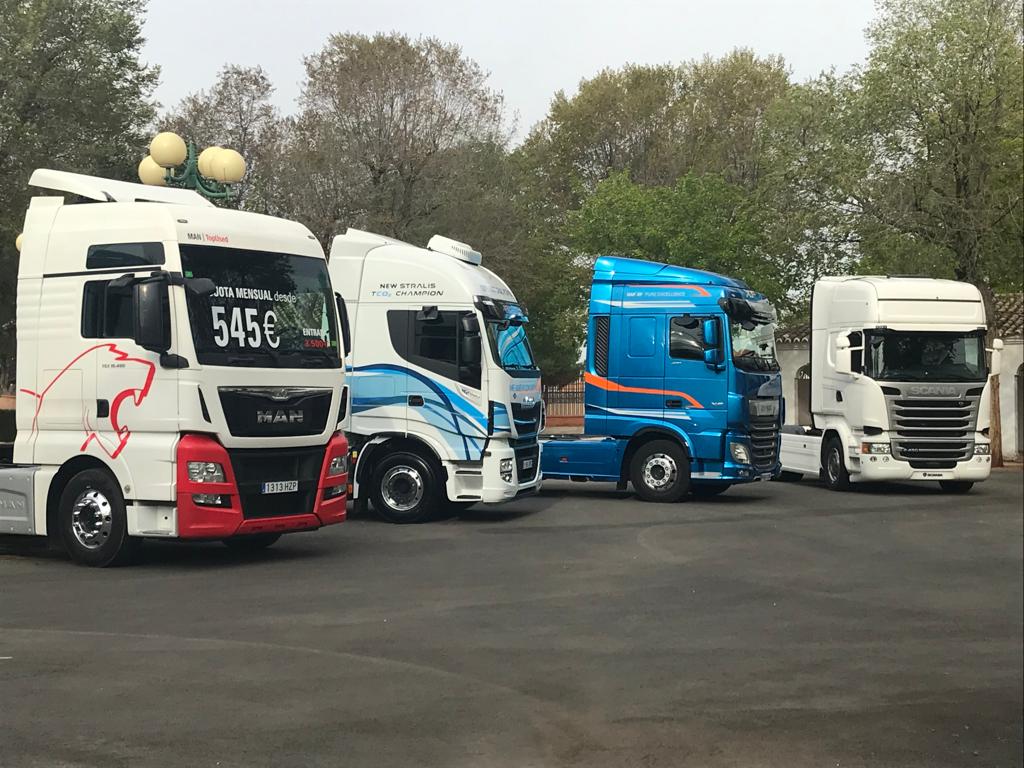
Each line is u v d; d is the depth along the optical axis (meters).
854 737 6.50
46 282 12.47
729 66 58.53
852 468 22.98
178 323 11.75
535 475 17.86
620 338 20.39
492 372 16.42
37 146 28.88
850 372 22.78
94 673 7.57
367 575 11.89
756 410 20.16
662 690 7.41
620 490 23.14
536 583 11.52
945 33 31.94
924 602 10.85
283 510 12.62
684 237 42.31
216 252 12.13
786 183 33.97
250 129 44.47
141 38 32.47
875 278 23.78
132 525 11.96
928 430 22.55
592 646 8.67
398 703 6.97
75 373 12.24
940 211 32.28
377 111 41.12
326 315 13.10
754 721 6.76
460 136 42.62
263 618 9.50
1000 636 9.29
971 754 6.21
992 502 21.12
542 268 51.50
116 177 33.22
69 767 5.68
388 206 41.03
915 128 32.62
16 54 28.25
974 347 22.73
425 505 16.66
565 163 60.88
